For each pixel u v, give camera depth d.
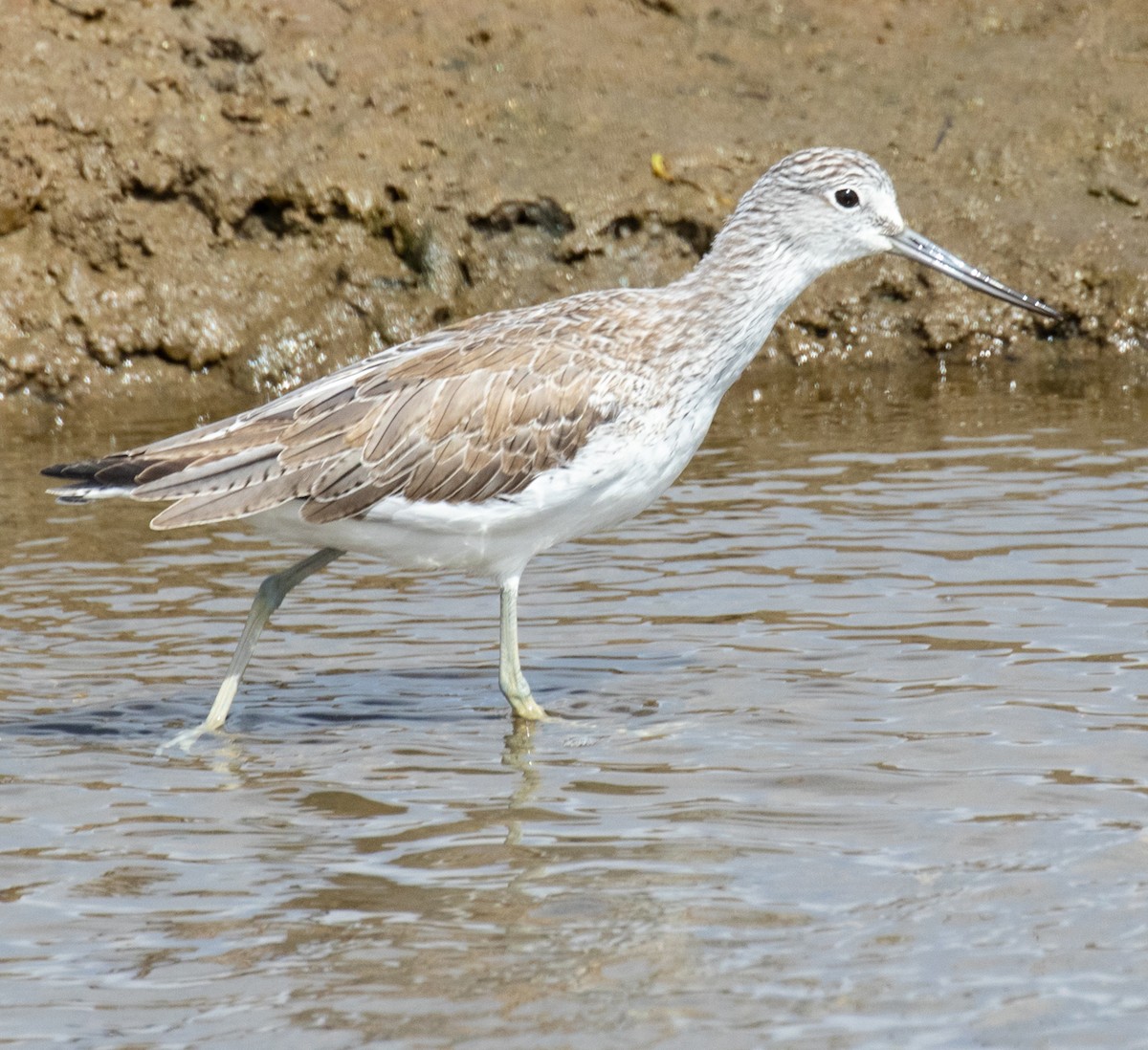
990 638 12.70
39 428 18.95
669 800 10.25
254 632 11.80
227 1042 7.74
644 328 11.96
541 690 12.20
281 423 11.45
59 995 8.16
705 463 17.41
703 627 13.23
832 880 9.16
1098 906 8.80
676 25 23.09
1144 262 20.80
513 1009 7.95
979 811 9.95
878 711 11.52
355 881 9.29
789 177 12.45
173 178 20.50
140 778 10.77
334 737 11.45
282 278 20.56
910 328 20.88
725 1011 7.89
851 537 15.07
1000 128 21.94
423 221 20.66
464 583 14.57
